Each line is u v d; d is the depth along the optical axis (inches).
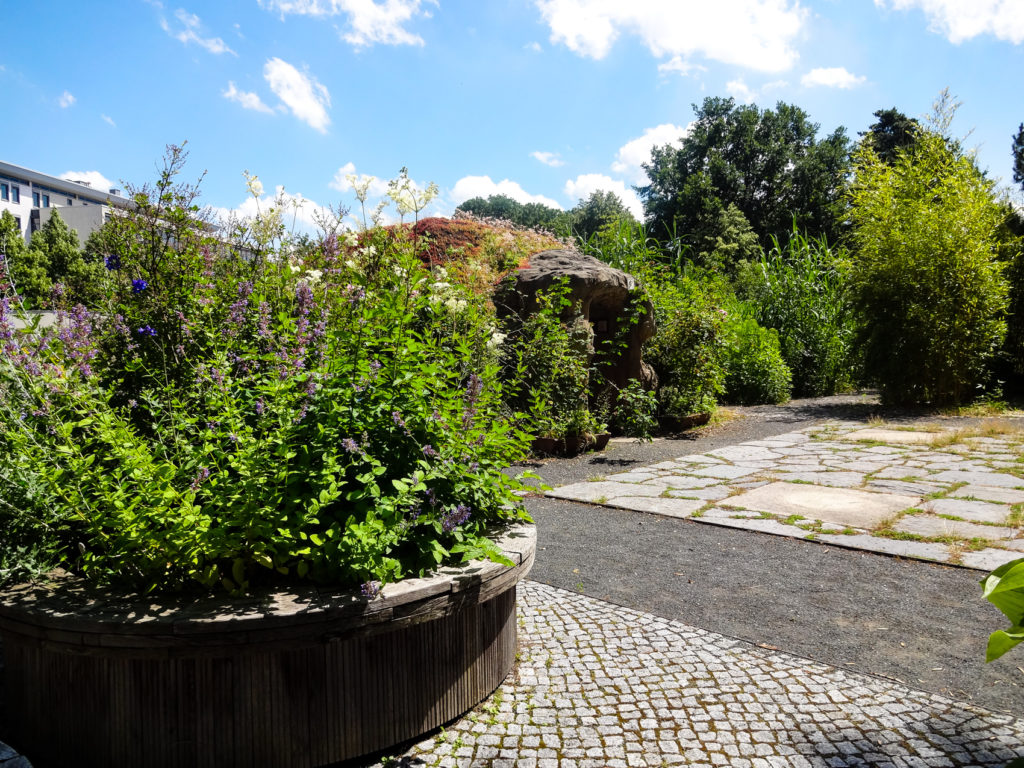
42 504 88.8
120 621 76.5
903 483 242.5
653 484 254.8
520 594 149.8
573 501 234.1
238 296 130.0
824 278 606.5
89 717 82.7
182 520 80.1
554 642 124.5
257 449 88.1
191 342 117.2
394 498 92.1
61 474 86.0
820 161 1441.9
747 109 1496.1
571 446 316.2
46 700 86.0
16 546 89.6
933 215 433.1
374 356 111.9
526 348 313.3
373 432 101.8
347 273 161.5
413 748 91.0
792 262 655.1
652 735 93.3
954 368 441.7
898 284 446.0
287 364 102.6
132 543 82.4
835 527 192.1
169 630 76.0
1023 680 107.5
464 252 343.0
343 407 100.7
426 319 177.8
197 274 125.7
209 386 105.2
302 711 83.0
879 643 122.3
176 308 118.9
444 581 89.2
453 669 96.2
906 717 97.1
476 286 319.0
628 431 370.9
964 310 433.1
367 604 82.1
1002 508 204.1
